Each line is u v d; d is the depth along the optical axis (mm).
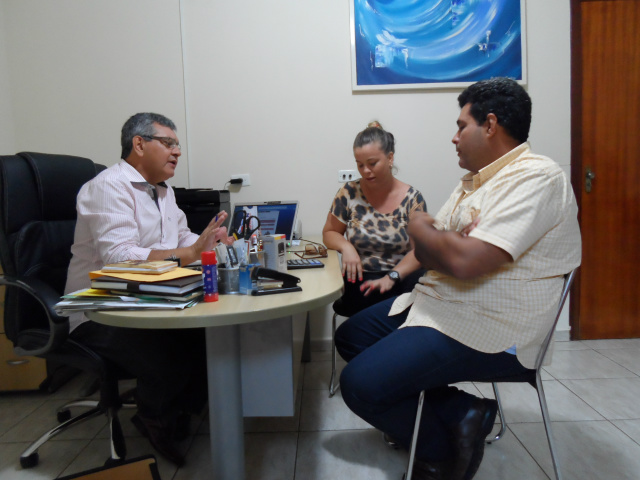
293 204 2078
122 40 2326
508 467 1350
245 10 2320
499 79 1031
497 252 909
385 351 1072
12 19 2311
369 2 2291
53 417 1757
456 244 934
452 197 1306
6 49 2326
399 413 1103
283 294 1014
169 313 857
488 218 940
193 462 1409
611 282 2434
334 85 2350
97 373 1268
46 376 1935
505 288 985
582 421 1611
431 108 2352
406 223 1748
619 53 2322
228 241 1371
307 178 2395
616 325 2461
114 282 956
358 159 1688
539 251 980
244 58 2342
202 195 2080
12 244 1318
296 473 1347
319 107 2361
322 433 1581
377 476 1326
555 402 1759
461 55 2311
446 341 1022
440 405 1151
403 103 2354
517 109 1006
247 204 2102
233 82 2352
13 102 2354
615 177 2377
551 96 2346
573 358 2211
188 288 936
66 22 2316
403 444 1147
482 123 1039
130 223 1369
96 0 2307
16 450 1515
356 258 1627
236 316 848
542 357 1054
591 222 2400
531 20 2309
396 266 1616
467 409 1126
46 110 2357
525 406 1737
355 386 1067
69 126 2367
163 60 2334
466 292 1035
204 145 2381
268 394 1155
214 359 1033
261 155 2387
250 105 2363
